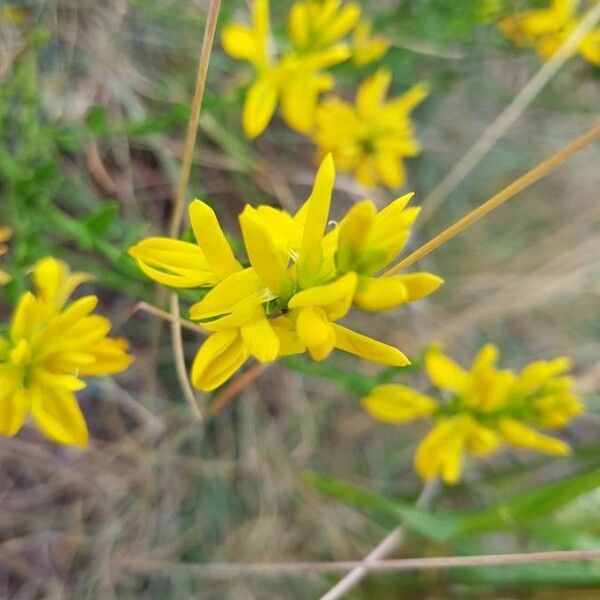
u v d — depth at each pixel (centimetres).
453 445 13
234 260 8
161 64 18
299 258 8
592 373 20
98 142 18
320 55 14
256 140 20
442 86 20
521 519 14
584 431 23
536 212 23
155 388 18
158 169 18
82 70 17
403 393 13
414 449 21
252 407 19
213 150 19
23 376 10
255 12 14
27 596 17
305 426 20
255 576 19
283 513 20
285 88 14
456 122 22
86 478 18
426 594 18
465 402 13
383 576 18
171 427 18
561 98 22
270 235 8
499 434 13
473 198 23
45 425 10
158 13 16
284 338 8
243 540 19
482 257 23
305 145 20
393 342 21
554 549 20
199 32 18
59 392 10
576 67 20
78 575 18
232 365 8
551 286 21
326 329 7
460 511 20
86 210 17
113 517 18
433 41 17
